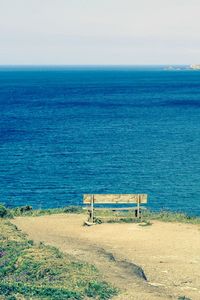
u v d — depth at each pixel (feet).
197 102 530.27
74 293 50.16
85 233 86.17
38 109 464.24
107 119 386.32
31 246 66.95
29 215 105.40
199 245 77.46
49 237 81.97
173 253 73.31
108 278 57.77
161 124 353.92
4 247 65.67
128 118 392.68
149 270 65.31
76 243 78.02
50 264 58.54
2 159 225.35
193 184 177.58
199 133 307.78
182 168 206.28
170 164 214.69
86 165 213.25
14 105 505.25
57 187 175.52
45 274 56.08
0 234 74.02
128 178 188.55
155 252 73.92
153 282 60.39
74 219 98.84
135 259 70.38
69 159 226.99
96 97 611.88
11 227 82.69
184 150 249.14
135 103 525.34
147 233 85.25
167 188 171.83
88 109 465.06
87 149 253.24
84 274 57.21
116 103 526.57
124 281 57.31
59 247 73.72
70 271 57.52
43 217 101.60
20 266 57.82
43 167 209.36
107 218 96.07
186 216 100.94
